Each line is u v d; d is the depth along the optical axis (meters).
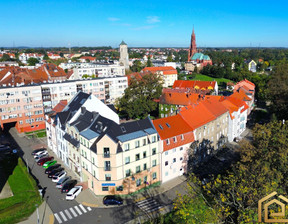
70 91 110.12
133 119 111.50
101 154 51.00
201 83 151.12
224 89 185.38
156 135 56.78
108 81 124.38
